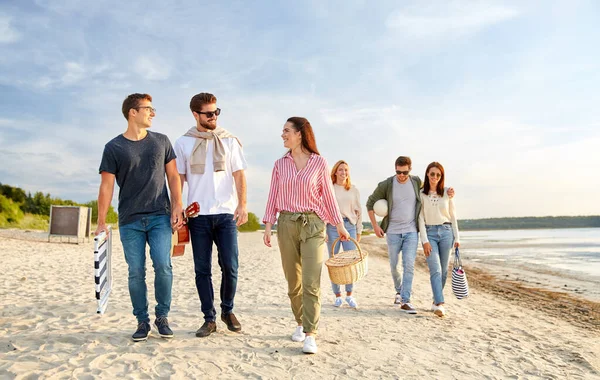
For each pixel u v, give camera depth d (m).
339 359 4.00
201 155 4.40
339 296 6.62
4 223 28.48
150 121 4.16
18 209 31.06
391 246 6.55
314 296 4.18
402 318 5.90
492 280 11.18
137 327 4.51
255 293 7.64
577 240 33.47
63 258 12.48
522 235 53.12
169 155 4.32
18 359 3.57
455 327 5.51
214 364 3.66
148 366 3.52
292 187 4.29
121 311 5.62
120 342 4.11
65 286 7.62
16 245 15.66
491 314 6.61
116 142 4.11
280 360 3.88
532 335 5.29
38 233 23.81
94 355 3.71
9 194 31.98
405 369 3.83
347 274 4.39
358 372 3.70
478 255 19.52
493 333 5.30
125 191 4.12
